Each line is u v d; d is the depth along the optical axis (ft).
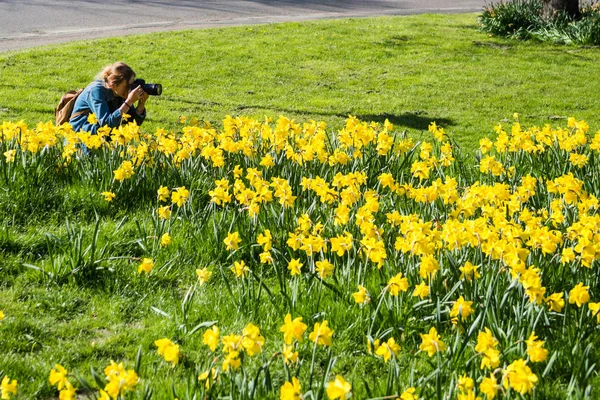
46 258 17.52
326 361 13.71
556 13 61.57
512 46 55.62
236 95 39.04
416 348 13.87
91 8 63.26
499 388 10.25
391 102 38.96
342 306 14.99
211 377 11.55
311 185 18.65
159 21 59.52
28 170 20.66
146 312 15.46
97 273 16.62
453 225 14.88
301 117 35.27
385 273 15.57
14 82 38.27
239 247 17.53
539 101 40.09
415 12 72.43
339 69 46.14
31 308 15.16
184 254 17.76
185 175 21.68
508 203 18.24
